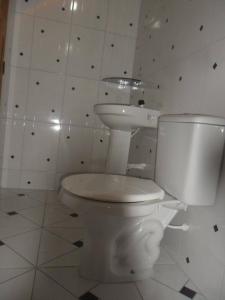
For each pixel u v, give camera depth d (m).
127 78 2.54
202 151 1.12
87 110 2.62
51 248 1.48
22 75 2.46
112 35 2.62
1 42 1.94
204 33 1.41
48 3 2.45
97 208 1.02
